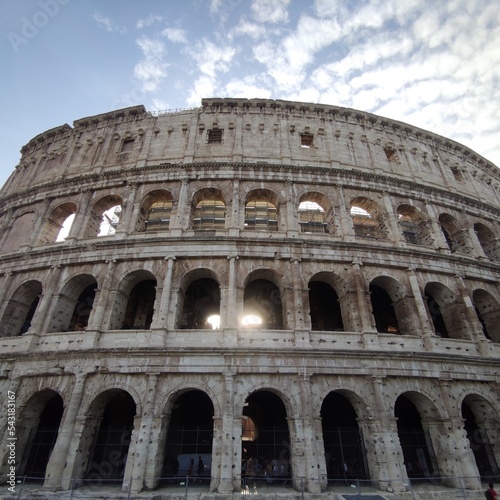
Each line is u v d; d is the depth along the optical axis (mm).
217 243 33062
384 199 40188
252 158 40781
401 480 24484
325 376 27891
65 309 33312
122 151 43844
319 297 38844
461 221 43469
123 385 27062
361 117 47906
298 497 22922
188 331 29219
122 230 35438
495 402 30266
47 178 44125
